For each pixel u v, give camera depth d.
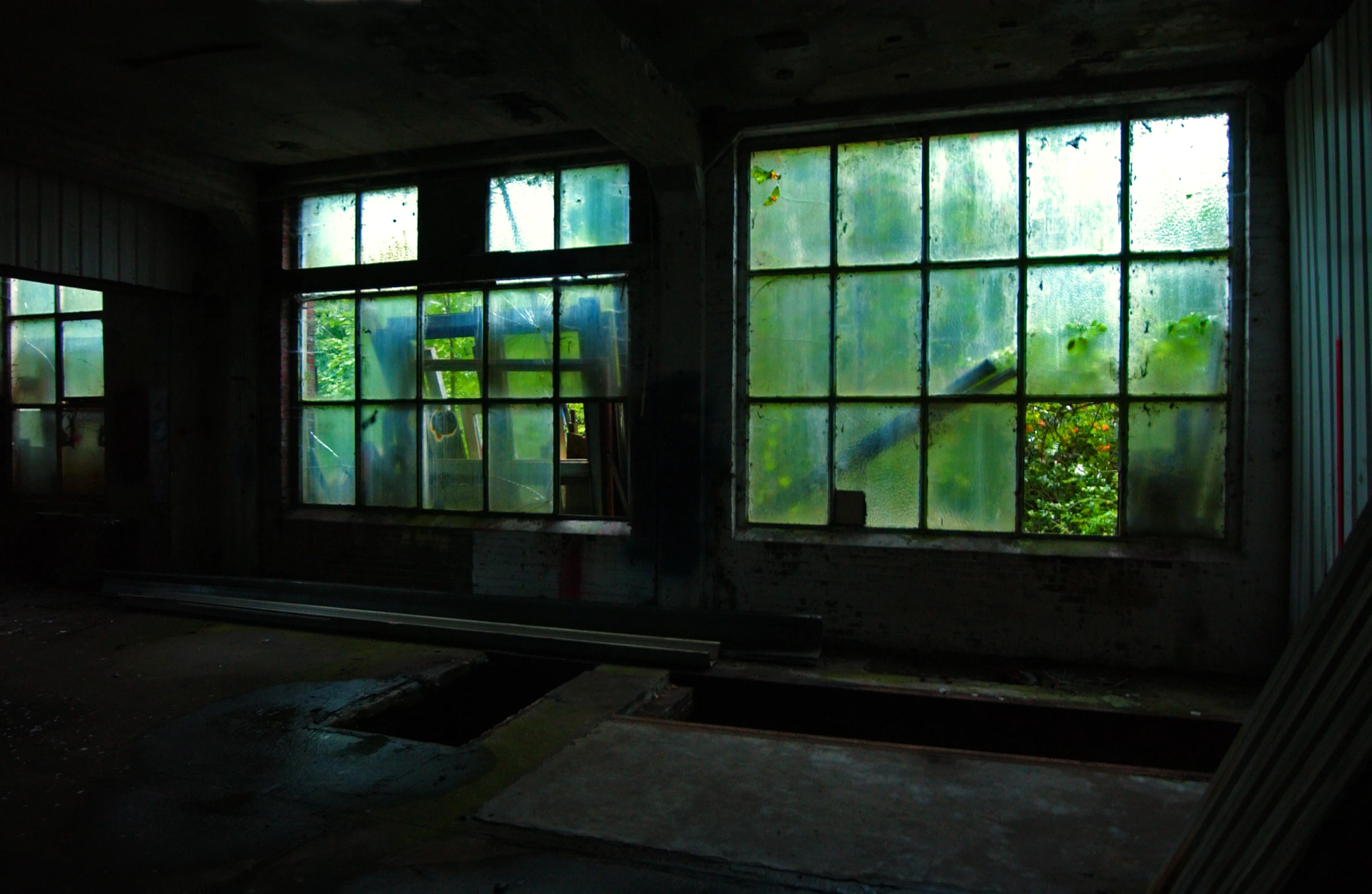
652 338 5.46
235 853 2.52
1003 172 4.88
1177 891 2.02
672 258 5.33
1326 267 3.90
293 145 5.86
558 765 3.09
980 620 4.82
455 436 6.15
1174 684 4.36
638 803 2.79
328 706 3.80
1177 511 4.65
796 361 5.27
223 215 6.39
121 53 4.29
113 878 2.39
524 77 3.74
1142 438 4.69
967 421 4.97
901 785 2.92
